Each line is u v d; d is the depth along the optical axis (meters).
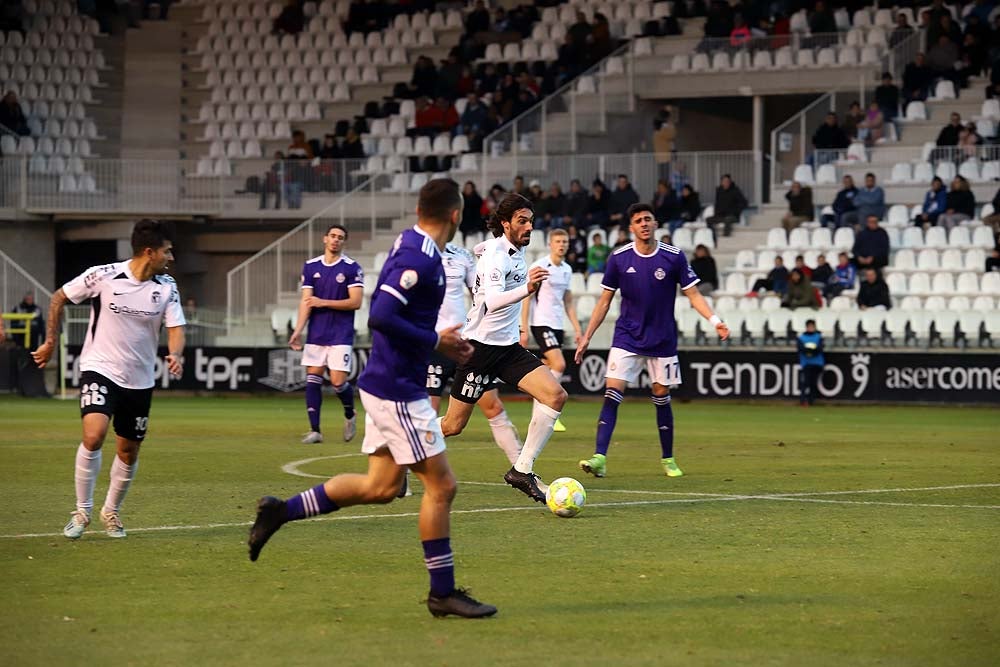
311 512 19.78
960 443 47.78
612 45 107.62
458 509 29.64
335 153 105.69
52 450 43.78
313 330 46.81
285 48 119.69
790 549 24.39
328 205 101.44
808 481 35.12
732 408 70.94
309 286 46.34
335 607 19.53
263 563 23.02
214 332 84.25
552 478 35.97
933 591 20.59
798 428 55.94
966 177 88.12
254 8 122.94
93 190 101.62
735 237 89.56
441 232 19.27
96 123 115.88
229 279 90.75
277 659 16.56
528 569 22.42
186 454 42.56
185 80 119.38
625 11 112.75
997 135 90.31
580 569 22.42
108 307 24.86
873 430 54.75
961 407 70.56
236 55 119.38
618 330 36.00
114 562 23.09
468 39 113.94
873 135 92.69
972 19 98.81
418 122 106.88
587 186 94.75
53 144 110.38
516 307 30.89
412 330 18.64
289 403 74.12
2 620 18.69
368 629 18.14
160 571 22.28
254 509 29.62
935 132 92.50
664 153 94.06
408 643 17.34
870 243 81.44
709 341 79.12
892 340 75.94
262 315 84.88
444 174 99.81
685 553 23.95
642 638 17.61
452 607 18.75
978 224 84.19
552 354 43.25
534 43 112.00
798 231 86.12
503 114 103.38
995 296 78.88
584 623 18.47
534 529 26.73
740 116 114.88
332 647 17.14
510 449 31.58
